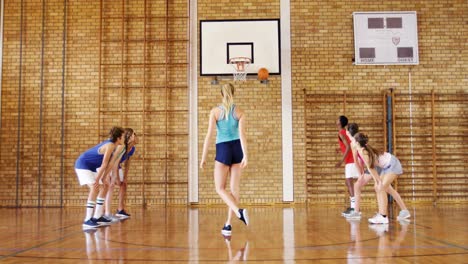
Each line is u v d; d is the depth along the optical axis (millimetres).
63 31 8672
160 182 8320
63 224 5082
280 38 8594
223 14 8672
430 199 8203
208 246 3244
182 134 8422
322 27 8609
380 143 8375
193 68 8586
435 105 8477
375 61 8492
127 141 5652
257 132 8406
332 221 5203
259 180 8297
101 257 2783
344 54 8555
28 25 8695
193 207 8039
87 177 4699
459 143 8383
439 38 8602
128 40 8648
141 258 2732
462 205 7875
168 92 8547
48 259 2730
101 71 8602
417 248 3064
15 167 8398
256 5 8664
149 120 8477
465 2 8648
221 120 3697
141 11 8703
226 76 8547
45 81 8586
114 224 5023
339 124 6113
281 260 2625
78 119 8492
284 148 8352
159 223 5121
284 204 8211
